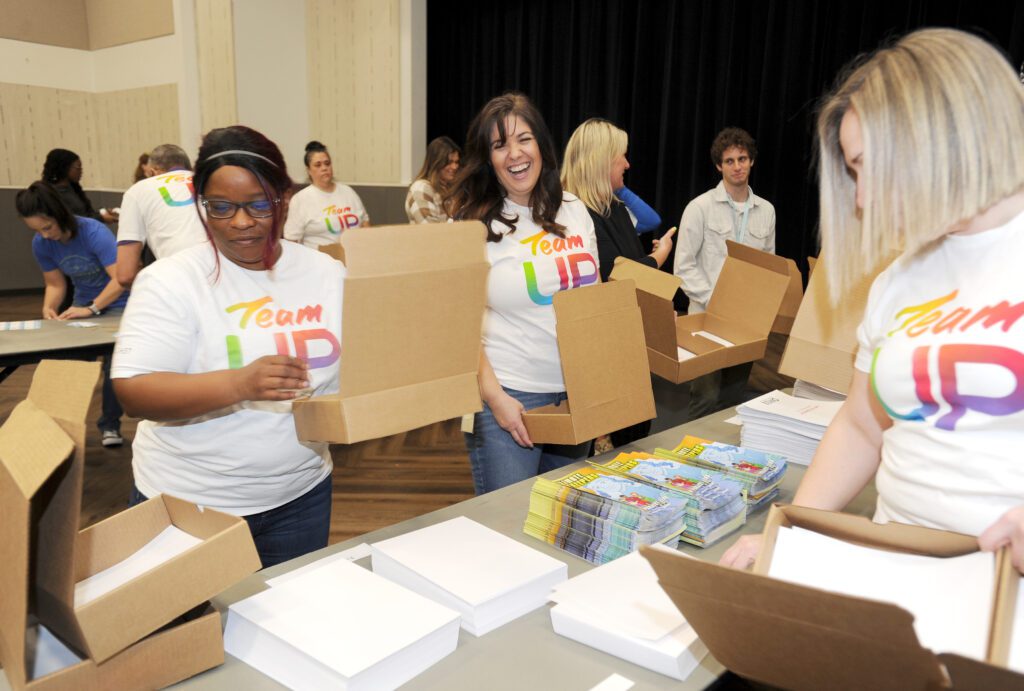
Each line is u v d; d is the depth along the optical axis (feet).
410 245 3.72
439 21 23.90
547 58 21.07
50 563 2.72
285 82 24.09
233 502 4.39
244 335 4.06
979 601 2.54
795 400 5.85
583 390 4.95
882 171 2.55
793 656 2.34
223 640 3.14
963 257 2.87
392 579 3.77
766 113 16.65
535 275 5.72
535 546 4.23
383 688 2.92
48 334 9.66
